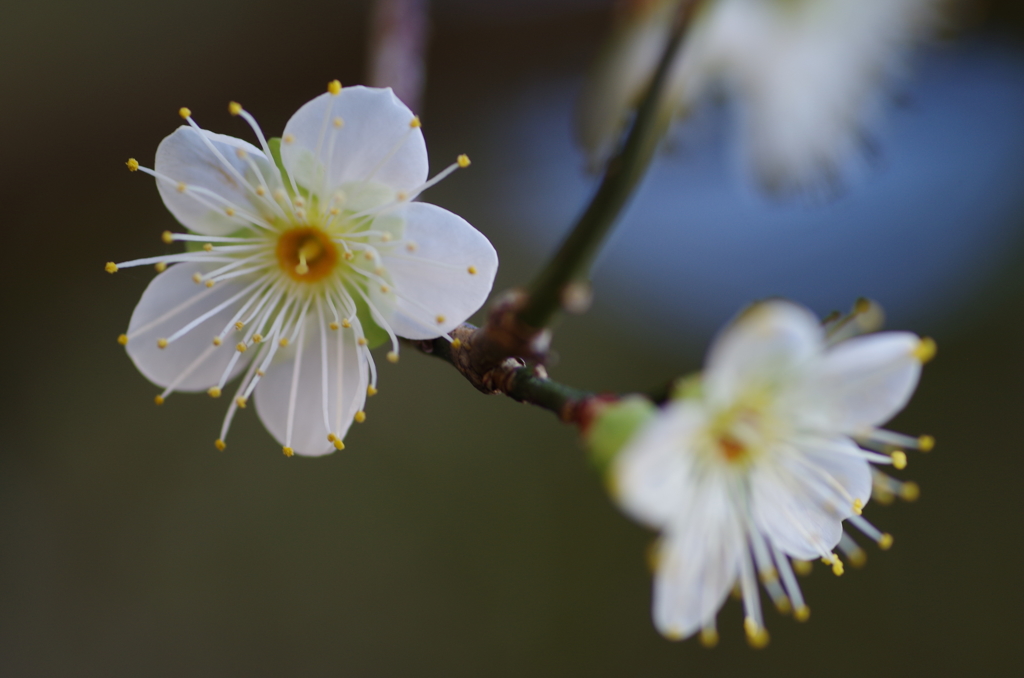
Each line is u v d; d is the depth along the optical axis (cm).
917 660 27
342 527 29
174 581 28
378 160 22
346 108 22
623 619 28
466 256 22
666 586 21
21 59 29
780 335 20
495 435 29
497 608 28
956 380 29
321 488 29
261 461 29
